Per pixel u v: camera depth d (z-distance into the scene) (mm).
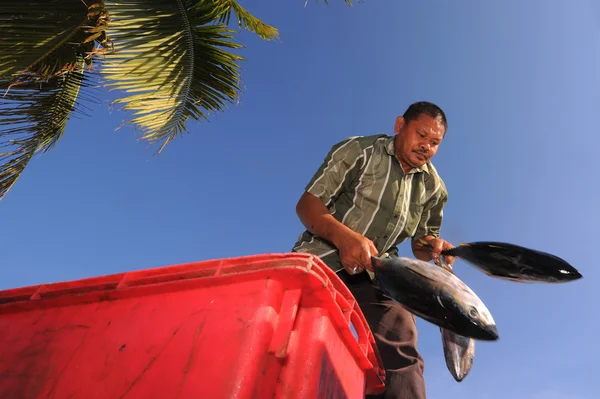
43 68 3822
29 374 1336
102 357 1275
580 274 1962
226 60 4324
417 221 2703
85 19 3734
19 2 3582
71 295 1447
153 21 4059
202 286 1302
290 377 1164
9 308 1530
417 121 2553
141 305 1347
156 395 1140
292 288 1255
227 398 1054
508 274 2113
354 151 2574
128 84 4082
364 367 1585
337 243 2186
